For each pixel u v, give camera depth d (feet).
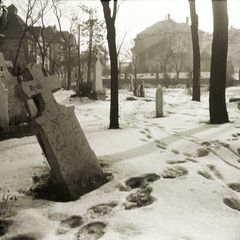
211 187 14.66
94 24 125.18
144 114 47.88
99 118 44.57
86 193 14.84
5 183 16.05
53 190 15.15
